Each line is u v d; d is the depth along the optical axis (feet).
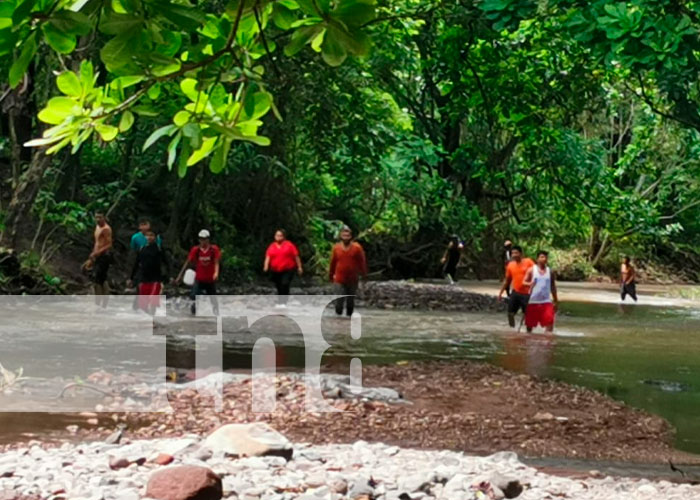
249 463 23.90
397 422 34.09
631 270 118.11
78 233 96.89
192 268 71.77
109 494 20.07
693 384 46.14
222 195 115.65
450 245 128.77
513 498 22.36
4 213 84.33
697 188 181.47
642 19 36.19
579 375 48.03
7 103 86.69
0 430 29.91
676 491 24.56
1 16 8.06
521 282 71.00
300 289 102.27
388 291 96.99
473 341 62.23
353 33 8.57
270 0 9.10
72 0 8.47
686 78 55.06
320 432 32.09
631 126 179.01
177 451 25.12
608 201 131.34
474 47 65.62
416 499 21.36
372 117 100.12
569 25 39.37
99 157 108.88
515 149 141.49
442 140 138.41
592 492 23.91
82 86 9.64
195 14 8.64
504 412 36.65
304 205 123.65
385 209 140.26
